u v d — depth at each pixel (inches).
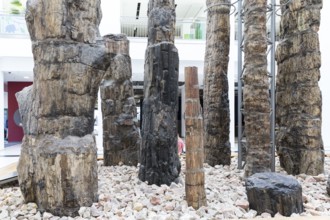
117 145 157.8
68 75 81.7
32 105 85.4
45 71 81.2
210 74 155.8
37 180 82.3
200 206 85.0
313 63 129.7
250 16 115.3
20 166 87.6
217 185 114.3
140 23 335.6
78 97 82.8
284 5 141.7
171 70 111.0
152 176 110.7
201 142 86.2
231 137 289.0
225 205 87.0
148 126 113.0
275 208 80.7
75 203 80.9
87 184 83.4
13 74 308.7
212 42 155.6
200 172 85.6
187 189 86.4
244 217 78.8
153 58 111.6
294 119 134.8
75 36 82.0
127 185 110.7
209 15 158.2
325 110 275.0
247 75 115.0
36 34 82.0
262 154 113.2
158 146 110.4
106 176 132.1
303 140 130.0
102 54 83.7
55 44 81.0
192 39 295.3
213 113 154.3
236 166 151.6
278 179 86.4
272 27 129.7
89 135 85.7
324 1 270.7
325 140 275.4
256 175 91.7
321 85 273.6
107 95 157.2
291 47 138.0
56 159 79.4
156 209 84.9
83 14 83.2
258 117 113.6
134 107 163.0
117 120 158.2
